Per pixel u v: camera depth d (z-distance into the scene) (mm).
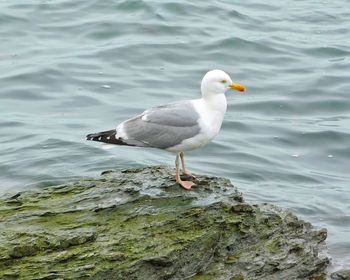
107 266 9648
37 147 16625
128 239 10148
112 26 24188
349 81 21266
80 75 20859
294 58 22844
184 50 22812
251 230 10992
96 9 25547
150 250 10008
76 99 19547
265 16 26172
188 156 16781
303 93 20562
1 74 20703
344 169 16688
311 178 16078
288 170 16391
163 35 23766
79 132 17578
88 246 9961
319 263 11414
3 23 24234
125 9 25578
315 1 28062
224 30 24422
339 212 14430
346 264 12023
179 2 26125
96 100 19484
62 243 9914
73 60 21734
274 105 19859
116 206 10805
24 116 18500
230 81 11188
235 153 17062
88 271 9531
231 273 10438
